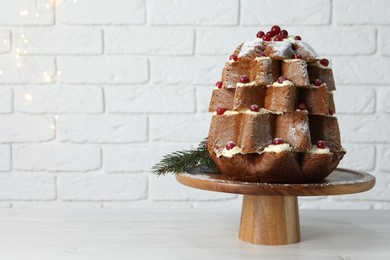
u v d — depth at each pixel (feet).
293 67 4.18
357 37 5.88
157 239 4.40
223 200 6.00
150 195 5.99
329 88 4.33
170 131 5.94
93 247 4.24
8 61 5.91
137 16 5.90
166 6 5.89
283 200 4.30
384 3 5.86
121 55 5.92
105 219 4.89
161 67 5.92
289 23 5.90
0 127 5.93
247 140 4.12
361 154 5.91
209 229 4.64
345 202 6.00
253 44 4.29
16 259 4.03
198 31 5.90
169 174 5.98
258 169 4.14
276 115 4.20
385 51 5.87
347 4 5.87
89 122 5.94
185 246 4.25
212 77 5.92
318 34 5.89
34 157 5.95
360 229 4.65
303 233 4.55
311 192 3.93
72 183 5.98
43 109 5.93
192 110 5.92
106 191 5.98
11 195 5.96
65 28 5.91
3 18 5.90
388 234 4.53
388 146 5.90
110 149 5.95
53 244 4.29
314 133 4.29
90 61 5.92
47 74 5.92
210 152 4.33
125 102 5.93
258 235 4.31
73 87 5.93
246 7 5.89
